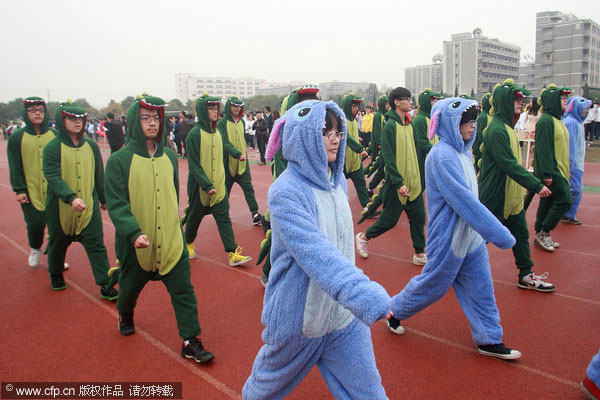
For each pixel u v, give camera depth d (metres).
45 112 5.80
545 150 5.88
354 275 1.83
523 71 112.19
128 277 3.76
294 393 3.26
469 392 3.24
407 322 4.34
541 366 3.54
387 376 3.45
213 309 4.70
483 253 3.56
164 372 3.59
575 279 5.30
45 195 5.86
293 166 2.18
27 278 5.80
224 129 7.72
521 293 4.93
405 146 5.63
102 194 5.11
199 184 5.80
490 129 4.64
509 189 4.67
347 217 2.26
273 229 2.23
